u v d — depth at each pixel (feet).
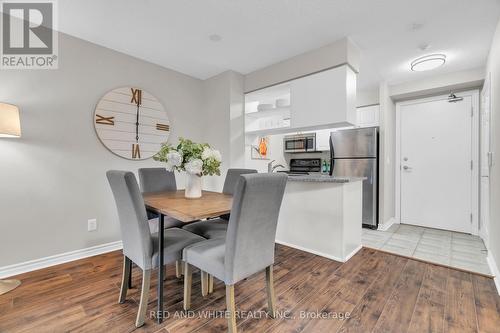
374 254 8.59
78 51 8.16
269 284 5.15
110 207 8.87
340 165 12.67
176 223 7.41
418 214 12.70
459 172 11.60
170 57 9.78
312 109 9.16
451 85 10.94
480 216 10.96
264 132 11.72
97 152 8.58
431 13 6.84
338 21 7.30
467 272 7.13
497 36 7.07
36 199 7.31
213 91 11.81
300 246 8.94
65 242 7.86
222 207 5.21
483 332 4.64
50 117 7.57
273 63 10.39
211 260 4.66
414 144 12.84
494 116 7.38
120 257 8.25
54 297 5.77
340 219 7.89
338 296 5.91
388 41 8.41
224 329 4.75
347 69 8.30
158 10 6.79
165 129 10.61
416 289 6.21
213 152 6.72
